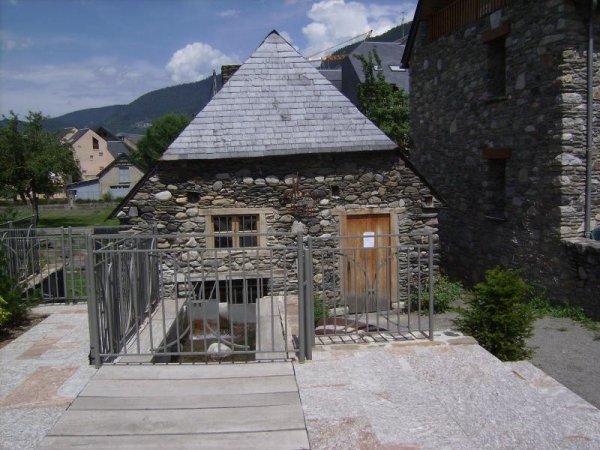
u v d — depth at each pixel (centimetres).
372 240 989
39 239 806
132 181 4884
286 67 1023
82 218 3250
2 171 2477
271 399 427
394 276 991
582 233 874
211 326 789
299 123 962
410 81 1445
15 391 449
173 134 5369
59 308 735
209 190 943
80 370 491
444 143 1263
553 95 866
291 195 952
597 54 849
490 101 1045
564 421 393
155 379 466
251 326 789
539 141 909
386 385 452
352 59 2578
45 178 2564
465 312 616
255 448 360
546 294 916
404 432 378
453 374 472
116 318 550
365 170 967
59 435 377
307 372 477
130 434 377
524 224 962
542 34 886
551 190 887
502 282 592
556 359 673
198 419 397
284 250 509
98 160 5722
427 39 1330
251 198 951
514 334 586
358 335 575
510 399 427
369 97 2061
